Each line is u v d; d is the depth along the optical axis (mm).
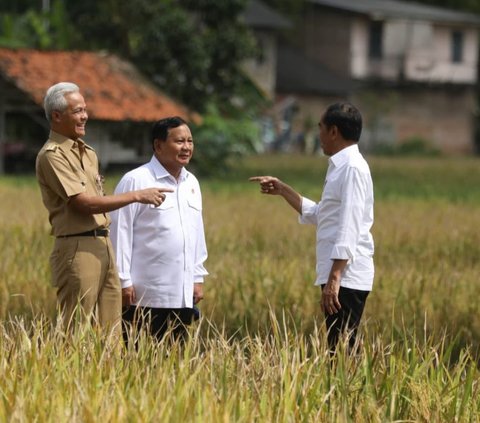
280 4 109438
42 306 18031
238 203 40250
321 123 13953
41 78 55000
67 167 13656
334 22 107812
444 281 21047
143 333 12258
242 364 11375
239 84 63438
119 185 14305
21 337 12078
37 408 9781
